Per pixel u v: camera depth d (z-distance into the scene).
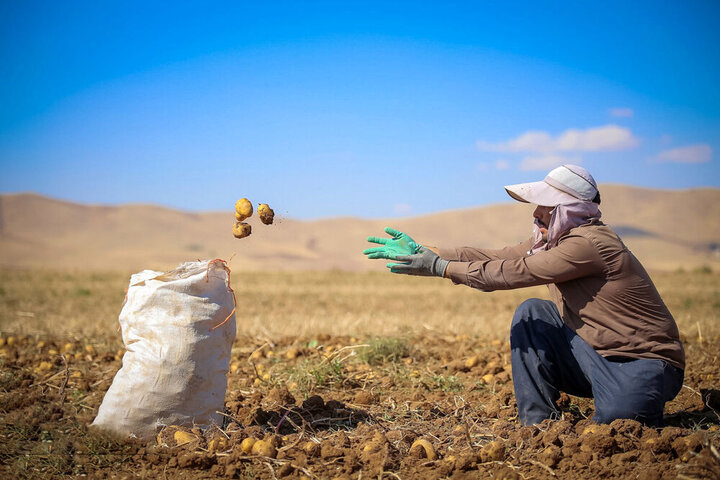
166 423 3.92
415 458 3.69
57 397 5.09
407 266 4.03
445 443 4.01
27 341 7.59
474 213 107.06
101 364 6.42
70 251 75.62
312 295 18.33
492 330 8.90
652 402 3.83
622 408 3.83
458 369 6.11
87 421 4.30
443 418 4.58
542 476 3.41
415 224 103.31
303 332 8.72
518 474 3.34
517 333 4.23
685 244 93.06
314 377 5.56
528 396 4.18
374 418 4.57
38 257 68.19
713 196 112.38
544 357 4.15
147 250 78.88
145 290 3.98
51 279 23.59
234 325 4.24
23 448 3.95
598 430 3.76
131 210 102.38
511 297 18.11
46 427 4.29
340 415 4.62
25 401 4.92
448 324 9.67
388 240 4.11
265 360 6.58
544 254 3.88
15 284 20.88
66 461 3.67
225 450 3.78
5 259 64.69
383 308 14.48
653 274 29.11
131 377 3.88
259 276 26.94
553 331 4.16
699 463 3.28
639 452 3.55
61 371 5.92
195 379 3.93
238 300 16.42
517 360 4.21
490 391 5.41
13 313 11.30
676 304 14.95
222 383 4.11
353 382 5.62
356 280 25.33
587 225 3.92
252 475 3.52
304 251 84.38
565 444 3.69
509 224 103.75
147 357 3.89
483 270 3.93
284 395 4.78
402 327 9.02
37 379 5.73
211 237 93.94
